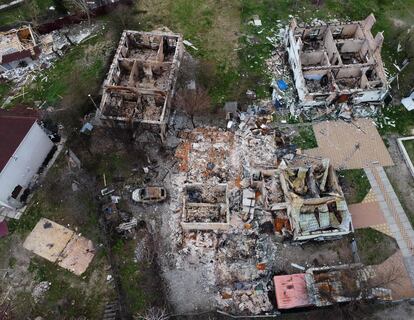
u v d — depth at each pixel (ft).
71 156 93.71
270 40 111.55
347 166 91.56
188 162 92.22
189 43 111.14
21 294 79.10
